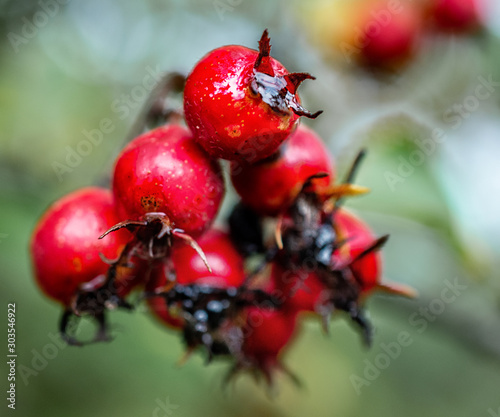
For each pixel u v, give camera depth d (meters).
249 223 0.16
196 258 0.16
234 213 0.16
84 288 0.16
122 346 0.22
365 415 0.30
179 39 0.27
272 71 0.14
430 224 0.18
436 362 0.33
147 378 0.23
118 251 0.16
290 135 0.15
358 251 0.16
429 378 0.32
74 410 0.22
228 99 0.14
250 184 0.16
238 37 0.27
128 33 0.27
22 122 0.22
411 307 0.20
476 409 0.32
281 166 0.16
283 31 0.24
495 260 0.19
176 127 0.15
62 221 0.16
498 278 0.19
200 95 0.14
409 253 0.20
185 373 0.23
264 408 0.27
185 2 0.27
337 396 0.28
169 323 0.17
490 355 0.19
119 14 0.27
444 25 0.24
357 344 0.27
